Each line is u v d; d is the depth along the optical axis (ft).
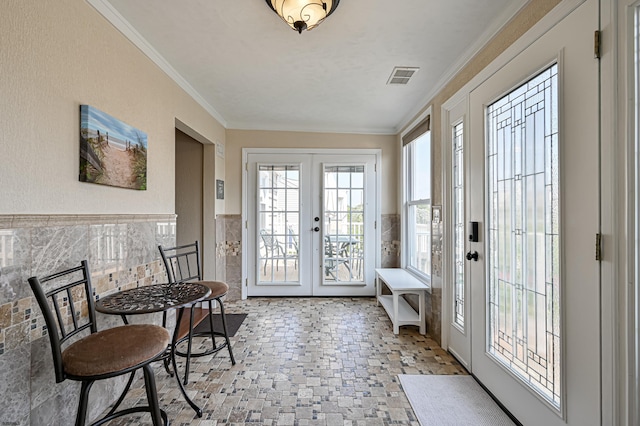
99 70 5.35
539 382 4.82
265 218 13.21
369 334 9.18
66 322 4.71
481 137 6.40
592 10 3.81
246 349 8.13
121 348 4.09
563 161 4.26
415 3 5.36
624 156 3.46
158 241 7.30
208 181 11.56
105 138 5.41
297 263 13.25
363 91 9.30
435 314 8.75
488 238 6.22
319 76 8.30
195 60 7.45
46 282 4.34
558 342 4.45
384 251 13.32
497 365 5.82
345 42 6.63
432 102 9.20
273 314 10.94
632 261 3.40
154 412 4.20
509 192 5.59
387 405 5.80
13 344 3.90
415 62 7.51
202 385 6.43
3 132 3.80
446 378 6.72
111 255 5.71
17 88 3.96
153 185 7.14
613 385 3.56
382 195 13.29
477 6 5.44
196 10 5.55
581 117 3.98
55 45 4.49
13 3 3.90
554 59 4.45
